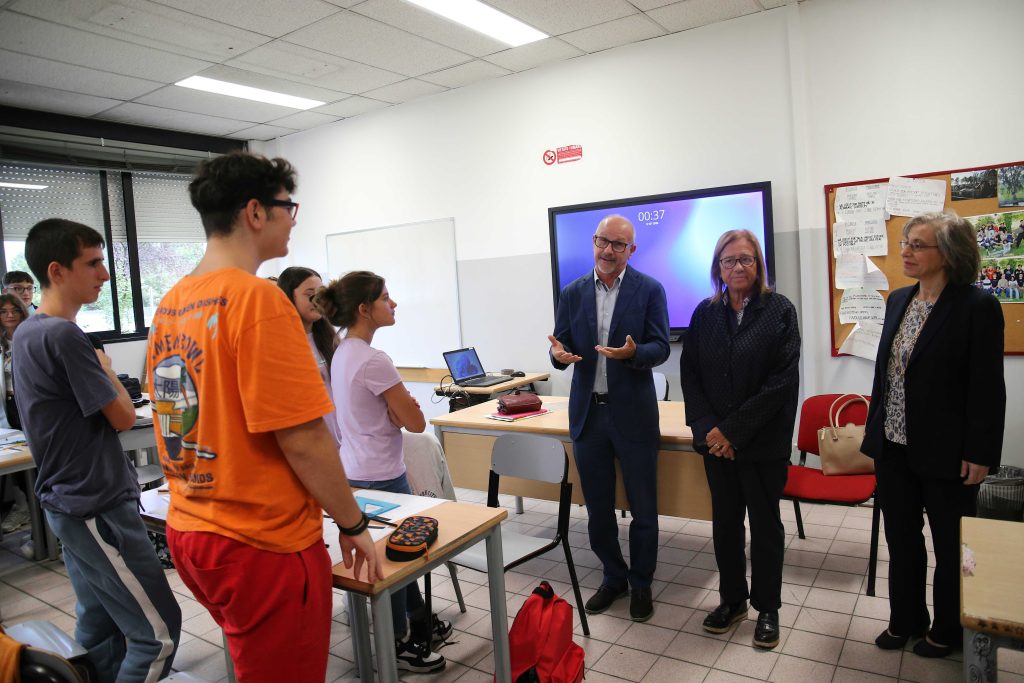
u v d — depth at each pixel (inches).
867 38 141.4
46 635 66.8
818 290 151.3
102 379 71.4
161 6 130.8
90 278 74.2
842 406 114.7
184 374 47.3
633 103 171.2
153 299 229.0
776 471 87.6
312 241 245.6
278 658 47.1
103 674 79.2
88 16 133.0
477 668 89.4
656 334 97.7
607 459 102.0
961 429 77.7
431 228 212.8
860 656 86.5
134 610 73.9
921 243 78.4
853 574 110.3
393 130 217.8
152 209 227.5
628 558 122.4
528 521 145.0
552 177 186.5
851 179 145.6
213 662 95.1
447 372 215.3
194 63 163.2
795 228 153.3
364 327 85.2
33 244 71.8
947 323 77.6
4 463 113.4
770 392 84.1
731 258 86.0
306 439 45.9
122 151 213.9
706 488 104.7
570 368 191.0
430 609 91.1
